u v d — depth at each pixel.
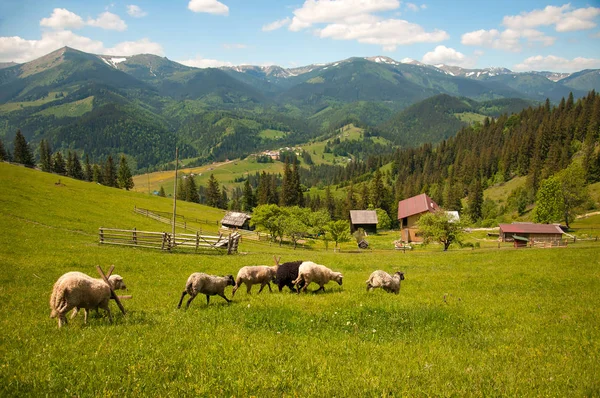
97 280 12.17
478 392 7.27
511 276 24.34
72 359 8.18
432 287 20.88
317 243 94.50
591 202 113.56
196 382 7.30
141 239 41.12
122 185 156.00
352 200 157.75
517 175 182.00
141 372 7.62
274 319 12.35
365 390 7.14
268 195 150.25
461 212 151.12
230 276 16.20
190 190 157.50
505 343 10.87
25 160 140.12
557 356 9.68
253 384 7.25
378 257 42.19
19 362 7.98
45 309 14.33
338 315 12.89
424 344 10.62
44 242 34.31
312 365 8.47
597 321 13.14
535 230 88.88
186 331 10.98
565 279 22.44
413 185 192.62
